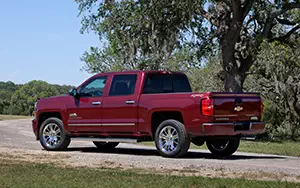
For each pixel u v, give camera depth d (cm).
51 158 1228
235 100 1241
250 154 1515
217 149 1370
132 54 2831
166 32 2691
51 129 1456
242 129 1251
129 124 1321
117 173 963
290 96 3328
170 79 1372
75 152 1409
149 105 1290
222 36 2712
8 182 863
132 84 1337
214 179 890
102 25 2855
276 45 3166
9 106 7988
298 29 3109
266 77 3316
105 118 1363
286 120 3406
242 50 2883
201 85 4234
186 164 1125
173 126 1251
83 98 1408
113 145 1580
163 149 1269
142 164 1125
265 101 3472
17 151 1372
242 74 2880
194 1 2588
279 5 2716
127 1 2747
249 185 835
